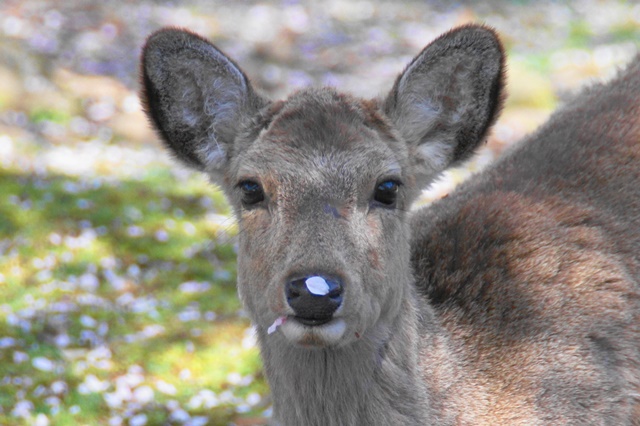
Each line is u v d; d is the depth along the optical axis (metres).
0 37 23.28
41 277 14.12
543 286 8.65
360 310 7.11
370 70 27.83
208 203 17.47
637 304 8.81
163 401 11.66
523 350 8.41
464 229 9.03
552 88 25.34
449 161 8.42
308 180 7.25
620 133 9.63
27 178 17.48
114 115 22.20
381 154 7.43
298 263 6.95
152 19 30.78
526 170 9.70
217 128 8.18
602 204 9.23
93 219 16.08
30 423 10.97
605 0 36.81
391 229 7.53
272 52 28.62
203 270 14.94
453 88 8.30
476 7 35.16
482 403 8.23
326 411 7.74
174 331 13.22
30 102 21.81
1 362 12.06
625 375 8.63
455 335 8.41
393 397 7.81
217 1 34.25
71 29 28.20
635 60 11.12
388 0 35.62
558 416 8.34
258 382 12.26
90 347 12.65
